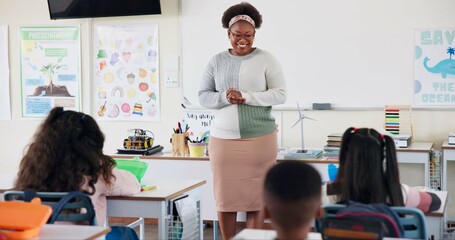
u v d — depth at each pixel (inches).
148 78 220.8
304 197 62.7
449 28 192.4
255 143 145.4
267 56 146.9
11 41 231.9
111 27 222.8
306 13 203.5
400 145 179.6
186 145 187.5
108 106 224.8
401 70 197.0
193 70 215.8
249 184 146.2
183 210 127.8
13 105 233.3
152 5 213.9
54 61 228.7
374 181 87.8
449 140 182.1
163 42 218.5
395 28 196.7
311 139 205.8
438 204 100.4
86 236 82.3
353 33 200.1
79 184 106.8
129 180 119.0
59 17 222.7
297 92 205.8
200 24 214.1
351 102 201.5
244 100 141.3
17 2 230.4
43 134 107.3
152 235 202.2
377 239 66.9
